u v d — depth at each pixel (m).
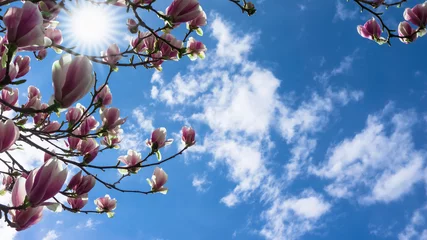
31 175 2.17
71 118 4.75
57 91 2.28
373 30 6.20
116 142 5.57
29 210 2.24
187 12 4.67
